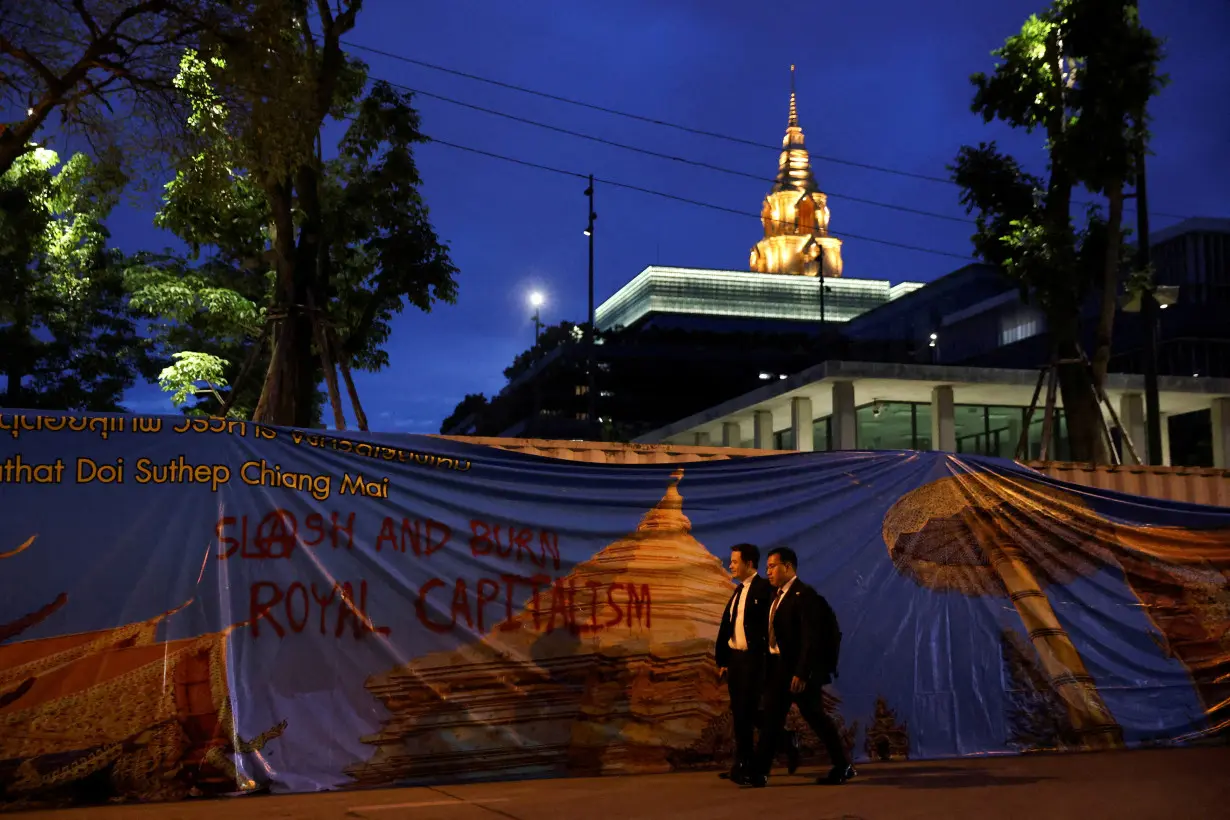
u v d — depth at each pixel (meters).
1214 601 11.13
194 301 21.86
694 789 7.68
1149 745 10.49
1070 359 16.83
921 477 10.36
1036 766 9.01
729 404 34.94
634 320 94.19
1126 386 31.11
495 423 72.50
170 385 23.19
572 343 68.75
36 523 7.28
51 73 11.94
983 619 10.24
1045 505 10.75
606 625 8.91
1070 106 16.55
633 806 6.90
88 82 12.44
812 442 32.16
